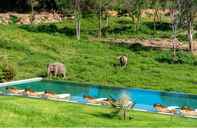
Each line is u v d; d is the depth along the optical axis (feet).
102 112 89.10
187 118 88.63
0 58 157.69
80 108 92.94
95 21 263.08
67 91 127.44
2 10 290.97
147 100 118.11
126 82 142.00
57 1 281.74
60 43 194.29
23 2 294.87
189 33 198.18
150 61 174.19
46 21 266.77
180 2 195.62
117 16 276.00
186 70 163.63
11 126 67.05
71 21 263.90
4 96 106.93
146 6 264.93
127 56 181.57
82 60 169.17
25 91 108.78
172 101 118.21
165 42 218.18
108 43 208.54
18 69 151.94
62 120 74.23
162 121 82.69
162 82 142.51
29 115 74.38
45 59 167.43
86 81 143.23
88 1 256.11
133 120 82.53
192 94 126.52
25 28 237.04
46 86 134.82
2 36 189.47
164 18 276.62
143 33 242.17
